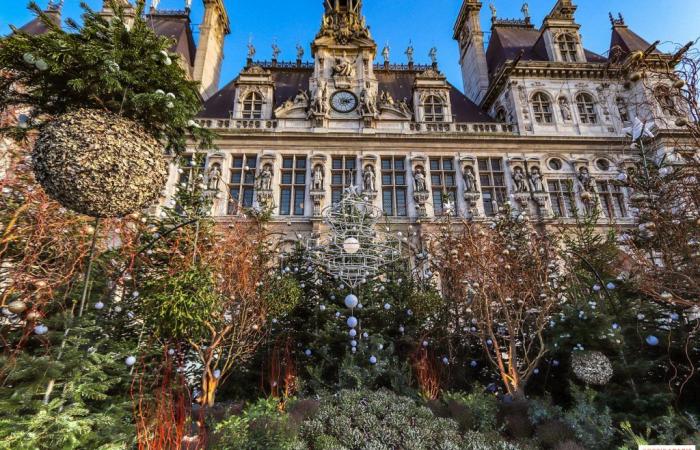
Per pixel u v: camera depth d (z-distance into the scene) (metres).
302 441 6.61
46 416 4.43
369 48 27.56
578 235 15.40
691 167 7.06
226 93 29.73
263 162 23.64
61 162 4.54
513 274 12.12
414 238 21.48
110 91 6.16
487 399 8.84
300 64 33.31
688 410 7.50
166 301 6.00
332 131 24.41
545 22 29.56
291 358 12.31
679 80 6.74
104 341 6.23
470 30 36.25
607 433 6.74
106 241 10.16
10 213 7.88
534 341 11.52
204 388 9.82
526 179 23.91
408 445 6.62
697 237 6.86
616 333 8.30
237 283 10.66
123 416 6.07
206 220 12.39
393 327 12.70
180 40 29.66
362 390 9.01
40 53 5.86
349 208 10.69
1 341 6.26
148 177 5.13
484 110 31.61
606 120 25.86
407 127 25.45
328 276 13.62
